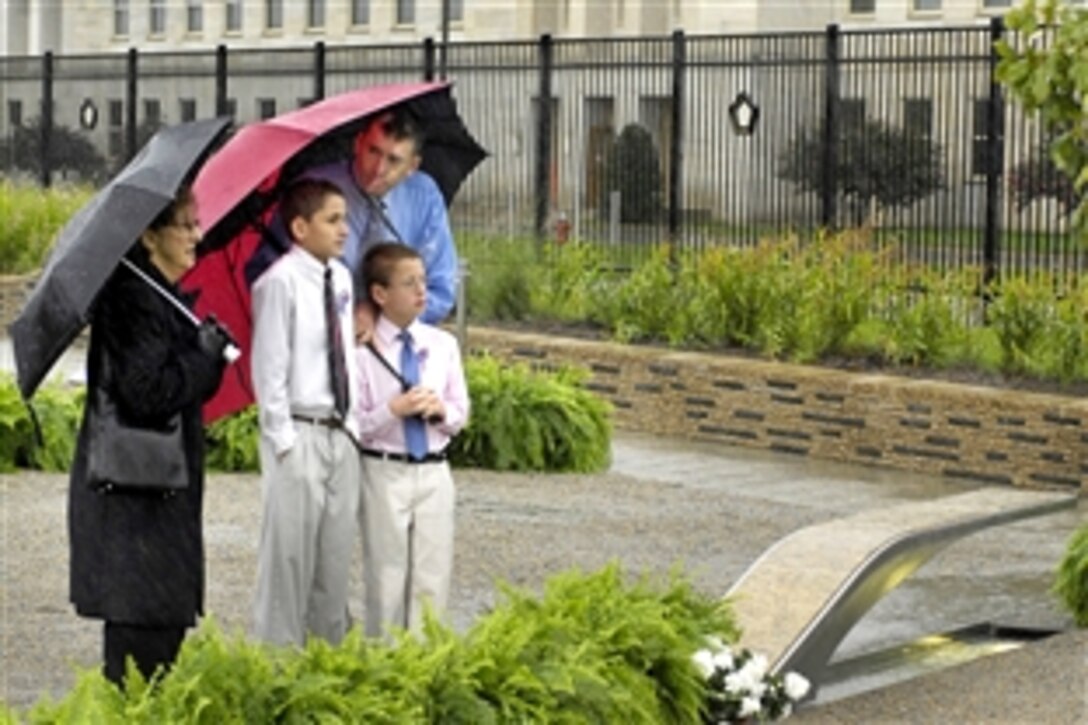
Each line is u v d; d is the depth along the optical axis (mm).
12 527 18812
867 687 14695
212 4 104750
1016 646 16188
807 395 26422
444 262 14227
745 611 13445
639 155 39188
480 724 9922
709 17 83062
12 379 22500
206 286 12656
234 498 20672
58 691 13242
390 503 12336
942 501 16766
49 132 51094
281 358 11805
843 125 34594
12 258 40938
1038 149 30953
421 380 12383
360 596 16234
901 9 78750
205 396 10953
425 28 94938
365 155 13336
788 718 12773
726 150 36656
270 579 11945
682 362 27844
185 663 9570
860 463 25891
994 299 27938
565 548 18828
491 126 40281
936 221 32812
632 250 36281
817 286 28469
